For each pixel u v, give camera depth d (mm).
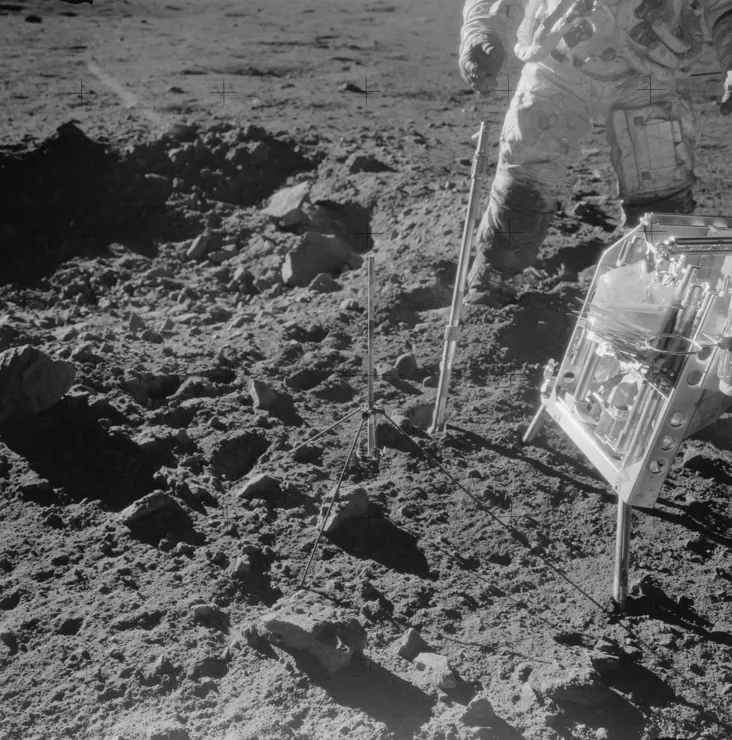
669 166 4379
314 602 3100
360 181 6586
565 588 3287
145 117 8312
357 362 4367
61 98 9273
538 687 2863
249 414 3938
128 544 3293
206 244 5941
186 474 3582
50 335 4375
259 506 3490
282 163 6891
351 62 12922
